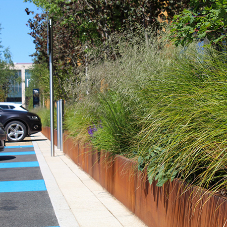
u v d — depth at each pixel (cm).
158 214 355
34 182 650
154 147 366
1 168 819
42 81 2289
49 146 1335
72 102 1000
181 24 474
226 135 280
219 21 405
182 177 330
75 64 1460
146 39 695
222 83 321
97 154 628
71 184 623
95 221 410
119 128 541
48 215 442
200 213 273
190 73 404
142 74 534
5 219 427
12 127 1543
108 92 656
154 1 926
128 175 454
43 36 1783
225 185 271
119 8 939
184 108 337
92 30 1086
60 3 1082
